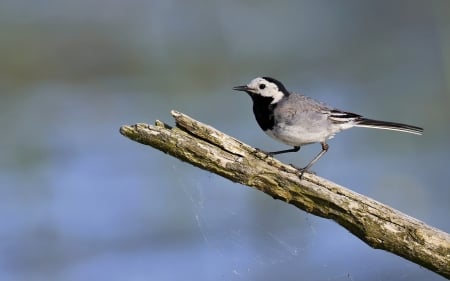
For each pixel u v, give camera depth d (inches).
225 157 291.6
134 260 485.7
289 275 445.7
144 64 927.0
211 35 947.3
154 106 799.7
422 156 616.1
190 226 514.6
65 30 922.7
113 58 925.2
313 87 844.6
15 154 646.5
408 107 745.6
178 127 292.4
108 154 644.7
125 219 532.7
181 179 571.8
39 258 497.7
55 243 510.9
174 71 912.9
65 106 800.9
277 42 945.5
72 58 920.9
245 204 529.3
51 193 573.0
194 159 291.1
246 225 508.1
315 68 906.1
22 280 479.8
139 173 597.3
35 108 792.3
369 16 952.9
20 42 907.4
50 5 918.4
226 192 545.6
